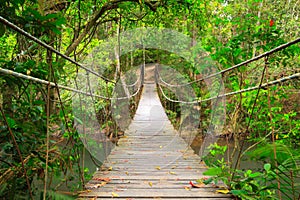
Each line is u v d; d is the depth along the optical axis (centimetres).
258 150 154
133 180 253
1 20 100
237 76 321
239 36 323
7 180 142
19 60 210
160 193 216
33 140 160
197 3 424
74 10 381
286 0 552
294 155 150
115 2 357
